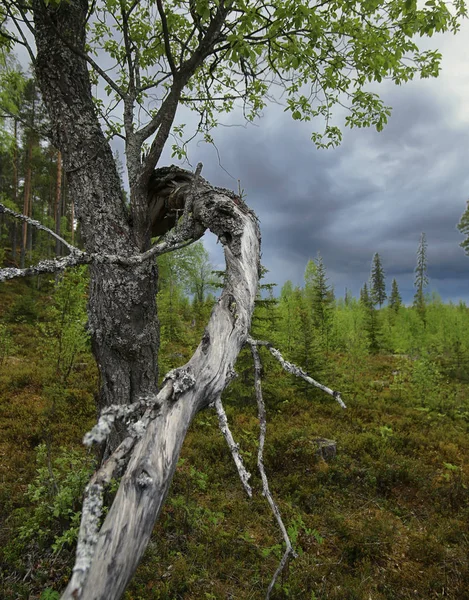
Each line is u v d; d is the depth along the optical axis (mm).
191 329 17375
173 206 3512
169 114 2973
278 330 12391
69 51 3043
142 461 990
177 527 4645
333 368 11586
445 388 11609
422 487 6066
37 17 3004
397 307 35906
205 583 3932
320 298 15359
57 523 4234
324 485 6051
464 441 8047
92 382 9070
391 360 17766
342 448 7164
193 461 6277
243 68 3812
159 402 1137
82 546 730
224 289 2033
